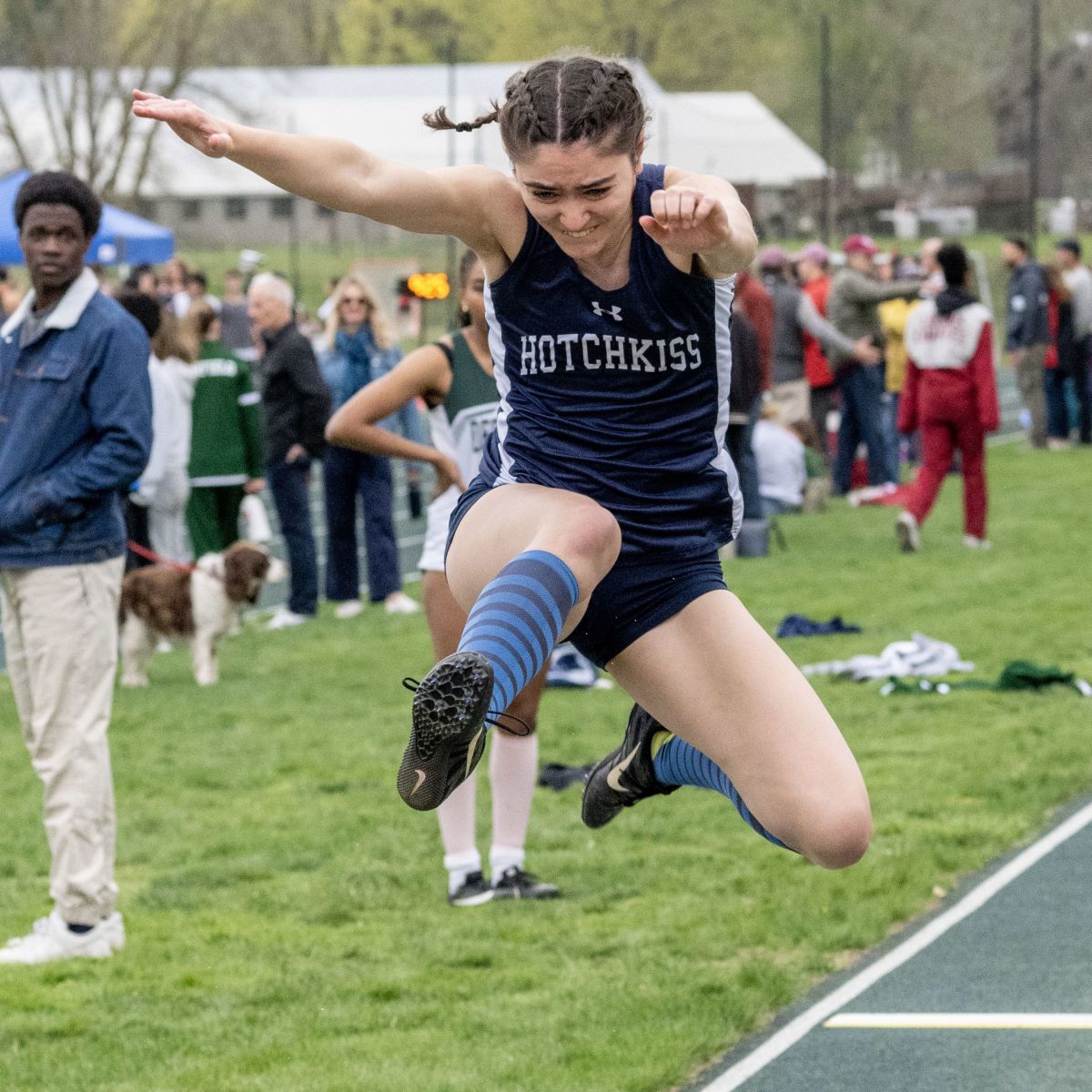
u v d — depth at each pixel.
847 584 21.50
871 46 98.75
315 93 71.38
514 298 5.59
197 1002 8.96
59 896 9.62
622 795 6.95
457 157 62.75
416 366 9.91
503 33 108.25
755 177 68.81
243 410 20.67
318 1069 7.96
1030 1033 8.19
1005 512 27.89
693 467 5.75
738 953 9.50
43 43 64.50
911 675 16.16
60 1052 8.27
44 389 9.20
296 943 9.88
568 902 10.42
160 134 69.94
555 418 5.73
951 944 9.52
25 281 48.69
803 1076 7.81
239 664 18.52
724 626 5.72
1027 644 17.48
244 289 38.56
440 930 10.01
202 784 13.64
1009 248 36.62
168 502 19.22
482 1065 7.96
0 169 69.19
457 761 4.92
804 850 5.55
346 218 85.75
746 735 5.60
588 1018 8.52
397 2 108.56
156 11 65.44
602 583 5.73
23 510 9.10
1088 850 11.16
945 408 23.64
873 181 98.44
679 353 5.56
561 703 15.95
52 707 9.41
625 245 5.40
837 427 35.16
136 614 17.45
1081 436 37.22
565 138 5.10
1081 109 80.75
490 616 5.13
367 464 21.30
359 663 18.34
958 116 97.19
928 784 12.66
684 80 102.94
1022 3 90.50
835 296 29.44
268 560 17.50
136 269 32.50
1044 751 13.45
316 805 12.91
